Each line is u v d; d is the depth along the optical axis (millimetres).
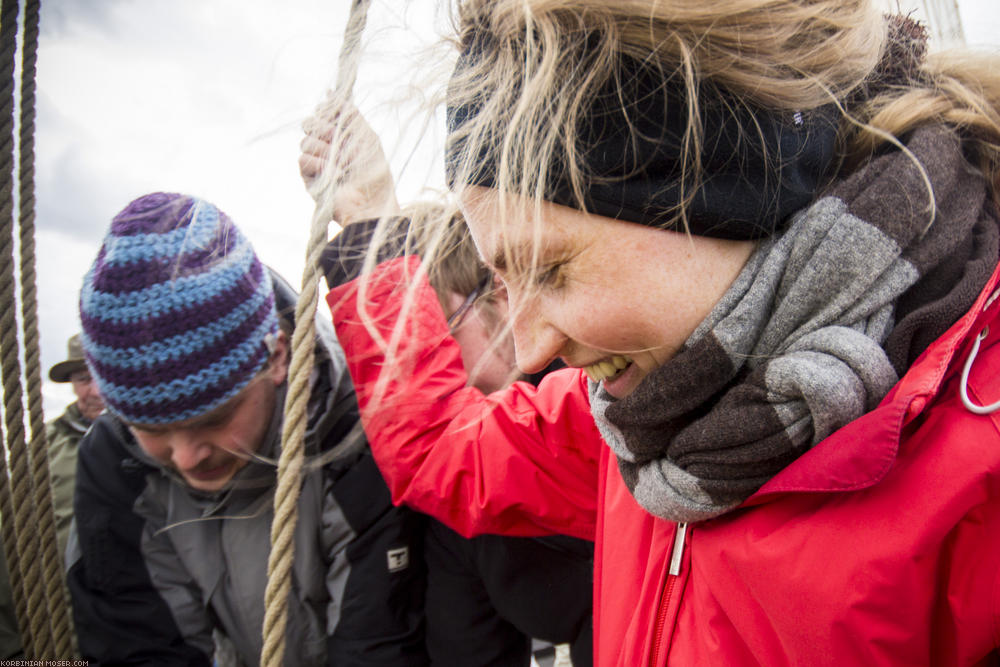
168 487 1075
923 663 505
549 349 597
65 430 1392
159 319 854
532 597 1143
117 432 1081
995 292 503
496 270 595
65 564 1105
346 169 787
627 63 513
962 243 535
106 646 1088
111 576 1085
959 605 483
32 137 743
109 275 851
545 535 1030
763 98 514
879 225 507
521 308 590
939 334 516
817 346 523
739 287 544
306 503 1096
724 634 603
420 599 1191
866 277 511
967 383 512
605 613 774
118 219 876
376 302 930
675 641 659
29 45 727
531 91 518
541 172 517
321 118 759
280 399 1024
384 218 845
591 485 895
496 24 566
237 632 1109
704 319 552
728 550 580
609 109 514
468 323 1029
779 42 516
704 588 620
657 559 705
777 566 539
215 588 1090
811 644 521
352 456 1108
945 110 570
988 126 567
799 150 531
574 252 543
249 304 908
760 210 524
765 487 539
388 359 812
